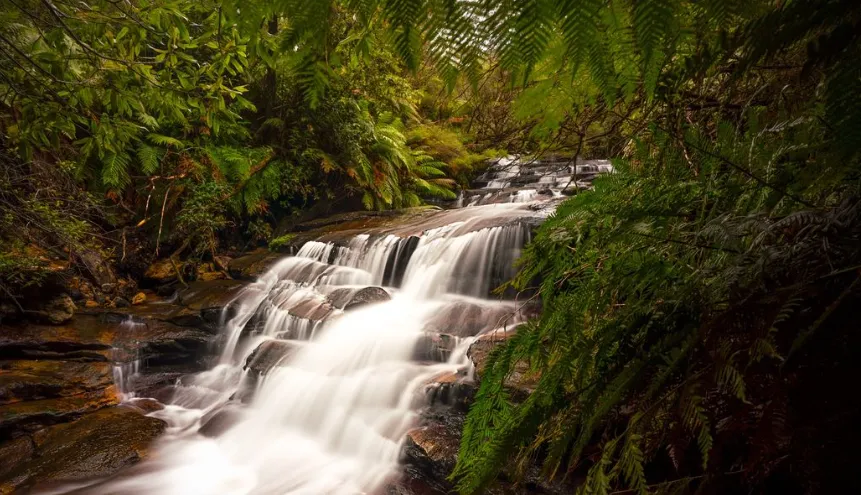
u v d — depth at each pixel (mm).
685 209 921
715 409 715
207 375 5297
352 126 8391
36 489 3303
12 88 2145
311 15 427
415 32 428
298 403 4109
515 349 1055
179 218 7277
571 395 912
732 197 883
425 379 3678
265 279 6844
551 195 7574
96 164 6324
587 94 814
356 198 9453
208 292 6512
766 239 776
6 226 4172
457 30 416
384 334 4406
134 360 5137
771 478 771
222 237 8086
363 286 5895
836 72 476
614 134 1652
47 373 4574
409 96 8492
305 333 5078
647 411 794
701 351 753
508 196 8320
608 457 874
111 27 2193
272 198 8695
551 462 892
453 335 4207
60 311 5320
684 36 507
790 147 779
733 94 1218
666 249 934
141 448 3844
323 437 3744
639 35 460
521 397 2184
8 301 4969
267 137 8477
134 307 6176
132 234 7082
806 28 452
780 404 638
